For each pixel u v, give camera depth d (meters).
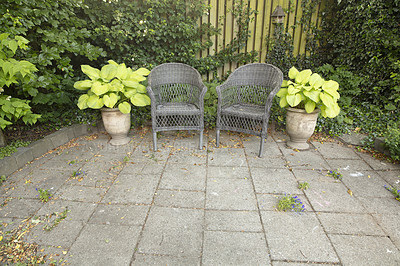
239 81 3.19
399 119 3.40
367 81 3.75
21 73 2.06
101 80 2.83
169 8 3.89
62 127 3.29
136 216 1.85
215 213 1.89
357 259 1.49
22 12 2.43
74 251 1.53
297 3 4.14
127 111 2.76
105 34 3.64
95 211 1.90
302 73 2.80
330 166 2.60
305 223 1.78
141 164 2.62
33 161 2.64
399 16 3.35
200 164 2.63
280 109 3.70
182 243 1.60
